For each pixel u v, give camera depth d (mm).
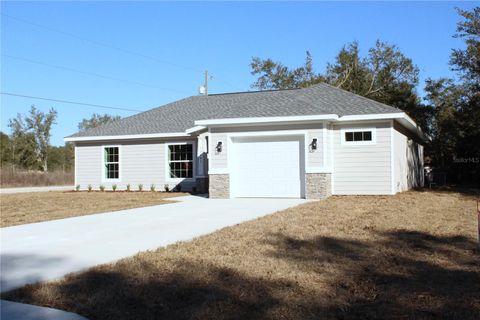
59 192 23328
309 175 16219
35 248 7926
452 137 29891
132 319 4539
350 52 41719
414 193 18141
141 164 23219
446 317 4430
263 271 6094
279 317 4504
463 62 22219
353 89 41156
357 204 13828
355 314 4559
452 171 30859
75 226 10438
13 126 57594
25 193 23125
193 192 21453
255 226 9695
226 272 6047
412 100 34125
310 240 8133
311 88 21016
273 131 16703
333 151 17469
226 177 17078
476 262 6477
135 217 11875
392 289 5285
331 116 15875
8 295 5285
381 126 16938
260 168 17141
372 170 17047
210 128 17328
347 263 6492
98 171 24031
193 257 6902
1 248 7977
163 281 5684
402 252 7145
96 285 5594
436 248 7398
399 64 41094
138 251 7461
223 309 4723
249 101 19797
